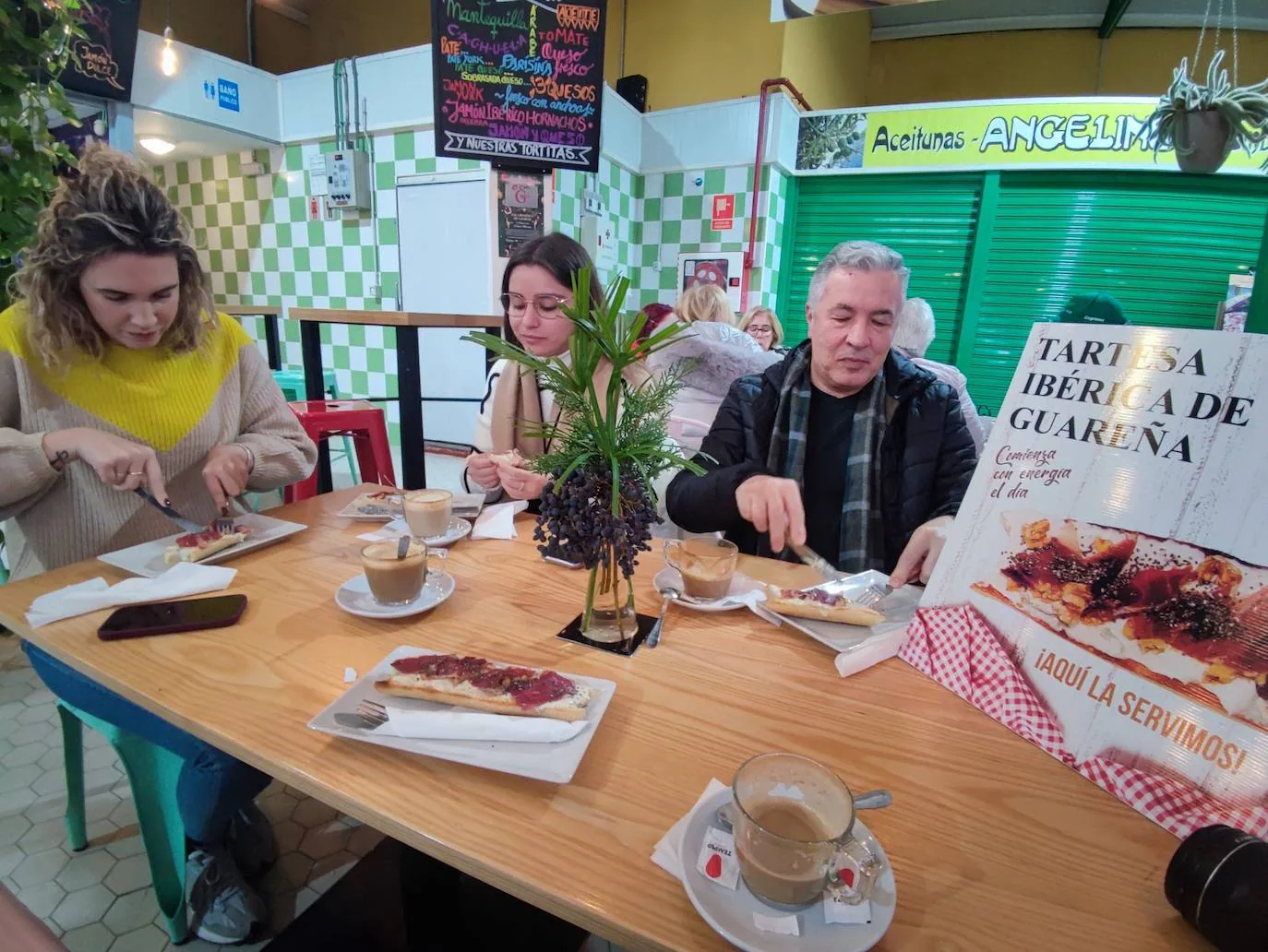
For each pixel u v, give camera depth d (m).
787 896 0.46
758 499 1.09
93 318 1.21
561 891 0.48
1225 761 0.55
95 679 0.76
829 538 1.48
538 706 0.66
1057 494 0.70
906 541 1.39
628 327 0.75
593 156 2.93
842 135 3.95
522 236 3.58
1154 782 0.58
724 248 4.05
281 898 1.22
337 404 2.28
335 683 0.74
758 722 0.70
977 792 0.60
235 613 0.88
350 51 4.71
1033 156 3.66
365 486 1.62
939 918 0.47
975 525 0.79
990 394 4.09
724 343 1.82
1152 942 0.46
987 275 3.95
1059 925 0.47
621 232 4.14
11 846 1.31
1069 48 4.48
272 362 2.82
